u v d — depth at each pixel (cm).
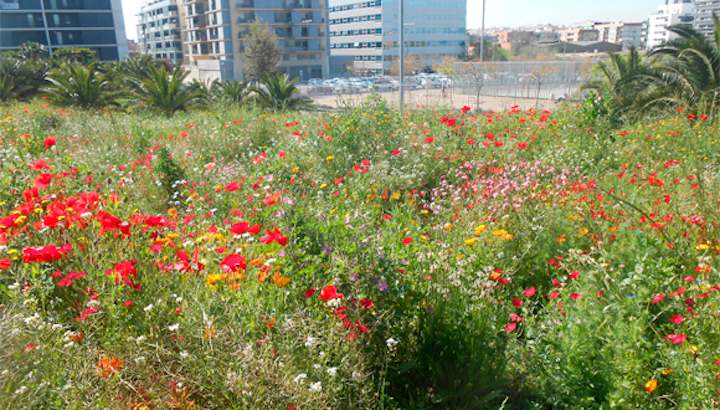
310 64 7150
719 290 242
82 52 4253
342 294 231
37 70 2564
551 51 8644
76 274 257
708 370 210
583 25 17925
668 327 250
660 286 265
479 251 337
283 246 263
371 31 8700
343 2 9225
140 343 219
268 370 202
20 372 190
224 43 6662
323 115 927
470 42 10981
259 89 2103
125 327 240
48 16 5619
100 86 1966
